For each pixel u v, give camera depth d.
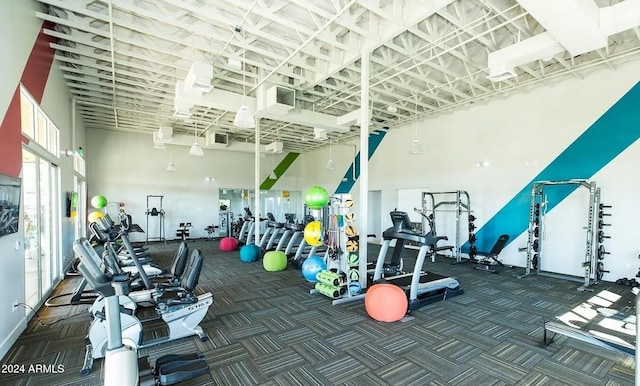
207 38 4.87
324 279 4.59
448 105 7.62
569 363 2.80
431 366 2.75
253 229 10.46
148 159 10.87
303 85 6.36
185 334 3.25
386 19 4.02
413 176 9.12
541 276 5.98
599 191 5.46
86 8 3.82
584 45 3.76
